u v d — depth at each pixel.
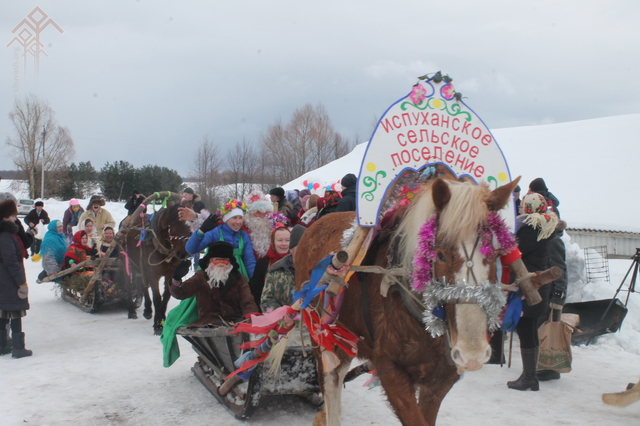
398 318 2.65
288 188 24.45
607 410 4.14
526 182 20.12
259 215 5.00
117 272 8.05
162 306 6.74
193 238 4.80
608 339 6.18
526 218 4.62
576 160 21.42
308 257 3.66
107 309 8.38
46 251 9.28
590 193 18.52
